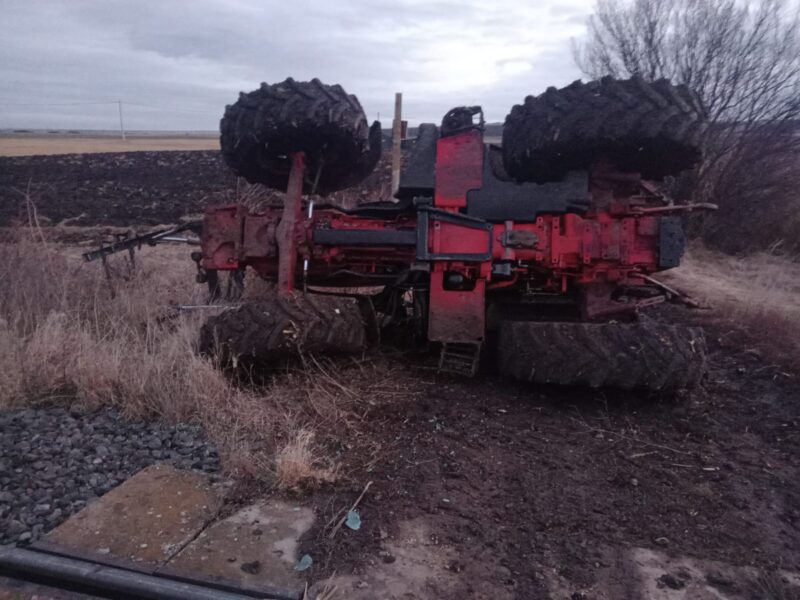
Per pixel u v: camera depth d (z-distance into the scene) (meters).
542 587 3.18
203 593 2.96
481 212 5.43
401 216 6.00
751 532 3.72
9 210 15.97
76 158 26.33
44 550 3.29
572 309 6.10
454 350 5.78
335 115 5.41
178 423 4.73
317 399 5.12
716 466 4.48
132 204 17.27
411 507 3.78
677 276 10.70
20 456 4.18
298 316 5.16
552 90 5.22
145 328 6.54
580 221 5.31
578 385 5.40
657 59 13.70
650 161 5.32
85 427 4.61
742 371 6.55
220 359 5.18
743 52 13.07
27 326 6.27
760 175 13.34
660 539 3.60
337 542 3.42
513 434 4.80
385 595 3.08
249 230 5.88
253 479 4.02
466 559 3.36
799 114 13.07
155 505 3.72
